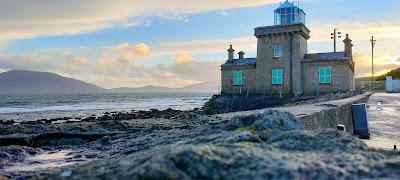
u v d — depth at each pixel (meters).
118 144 10.09
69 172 5.05
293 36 38.53
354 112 13.99
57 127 13.20
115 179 4.12
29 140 11.36
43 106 59.62
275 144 5.59
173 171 3.90
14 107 55.81
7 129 12.96
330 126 14.11
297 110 12.99
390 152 5.24
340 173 4.04
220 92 44.22
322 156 4.73
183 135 8.99
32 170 7.50
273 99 37.41
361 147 5.33
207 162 4.16
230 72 42.34
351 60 38.75
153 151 5.84
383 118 20.59
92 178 4.46
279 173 3.89
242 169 4.09
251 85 40.84
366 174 4.09
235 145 5.20
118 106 61.25
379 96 42.97
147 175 3.82
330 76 36.56
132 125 13.64
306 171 3.96
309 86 37.69
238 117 8.58
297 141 5.57
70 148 10.47
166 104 71.62
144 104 71.06
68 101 84.31
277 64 39.28
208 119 12.60
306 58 39.50
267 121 7.31
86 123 14.27
